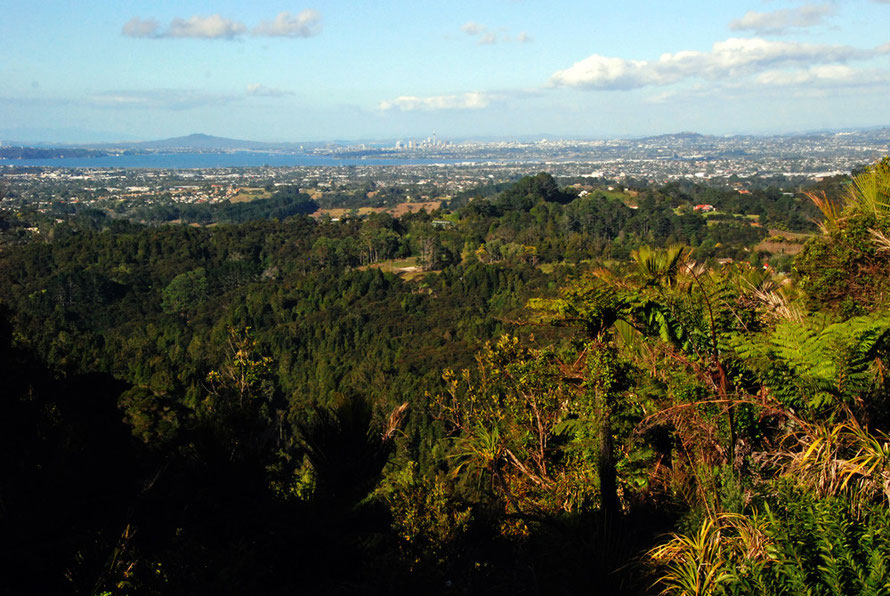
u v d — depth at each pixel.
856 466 2.59
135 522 2.89
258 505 3.02
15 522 2.59
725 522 2.93
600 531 3.59
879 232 4.16
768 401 3.66
